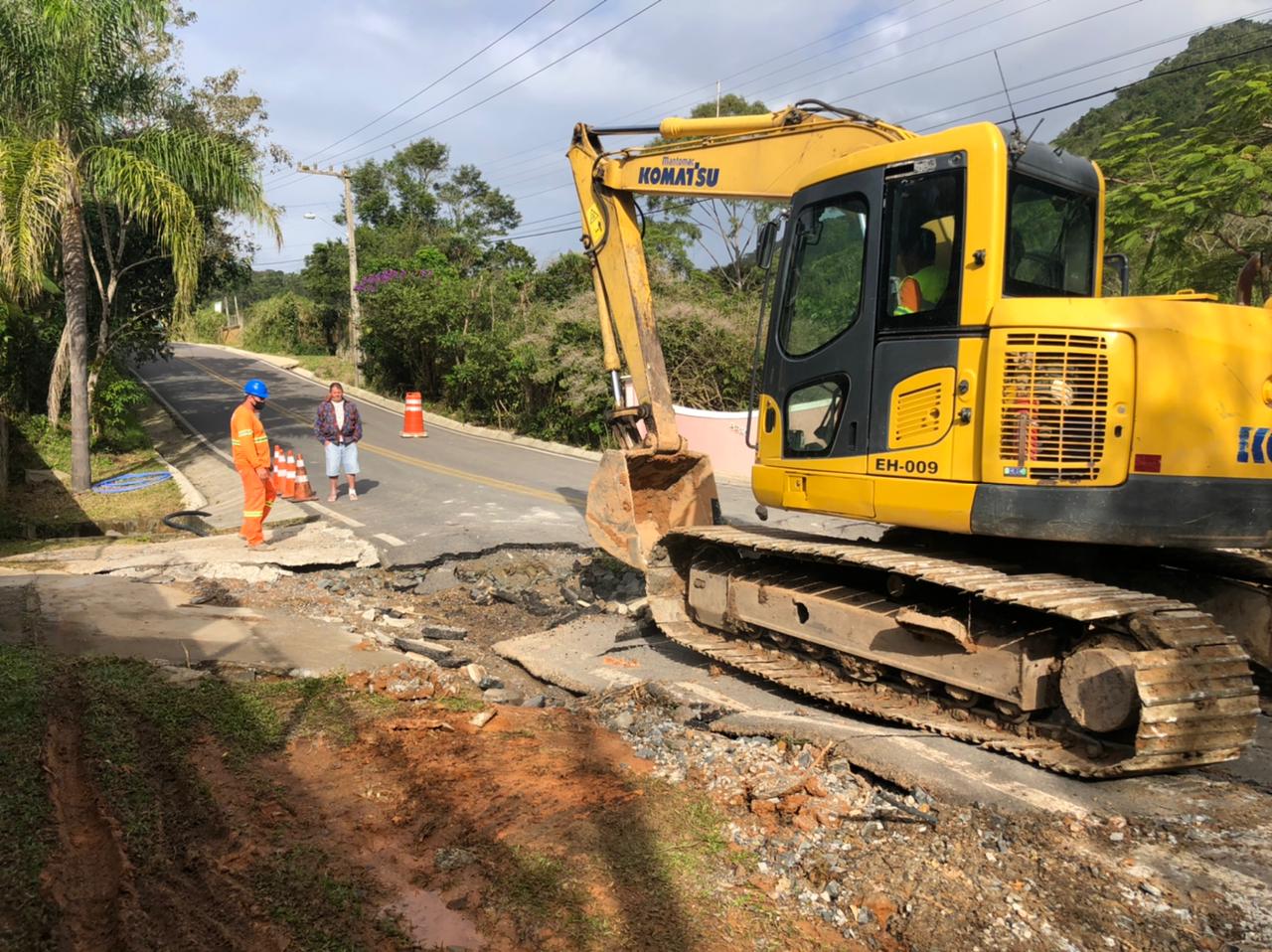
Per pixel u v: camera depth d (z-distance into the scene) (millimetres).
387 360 33094
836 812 4262
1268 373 4691
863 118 6344
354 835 4121
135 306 21875
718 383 19859
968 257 4898
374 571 10109
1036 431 4668
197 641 6848
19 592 7980
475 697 6340
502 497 14312
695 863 3838
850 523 12062
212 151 15500
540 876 3713
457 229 53031
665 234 30391
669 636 6961
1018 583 4707
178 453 21266
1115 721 4285
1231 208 11336
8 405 19094
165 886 3605
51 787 4352
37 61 14516
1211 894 3520
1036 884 3611
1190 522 4562
